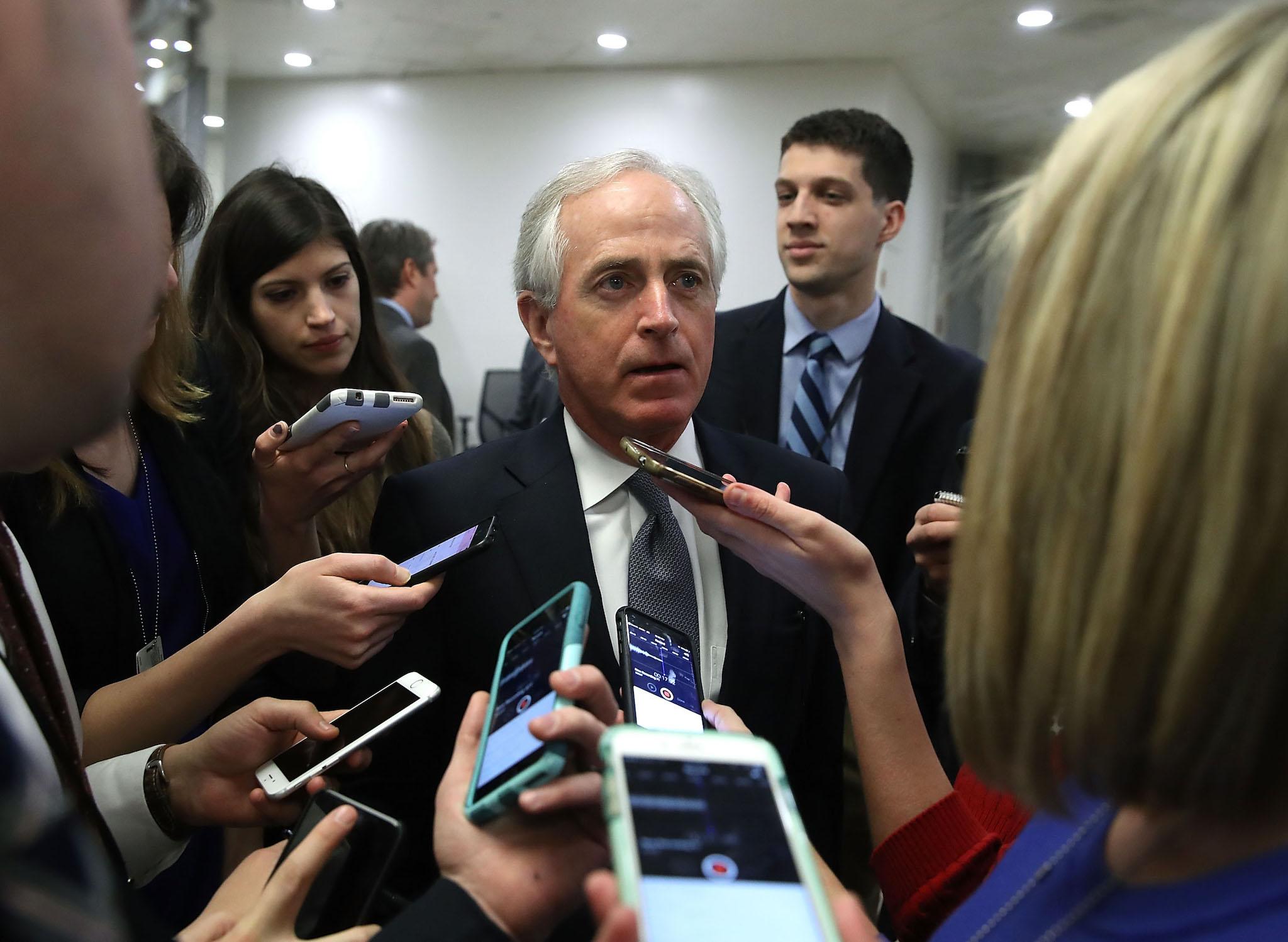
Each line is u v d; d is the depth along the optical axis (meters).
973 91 6.69
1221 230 0.44
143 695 1.16
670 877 0.54
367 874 0.84
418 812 1.25
